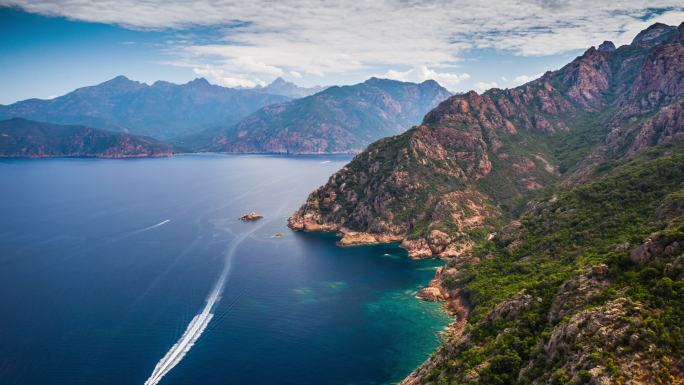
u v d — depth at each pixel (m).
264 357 114.88
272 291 159.75
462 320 133.75
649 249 81.06
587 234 135.50
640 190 145.62
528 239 154.38
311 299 153.12
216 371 107.75
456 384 82.44
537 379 71.75
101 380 102.62
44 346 116.81
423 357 116.12
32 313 136.12
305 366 111.12
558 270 121.50
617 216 137.25
